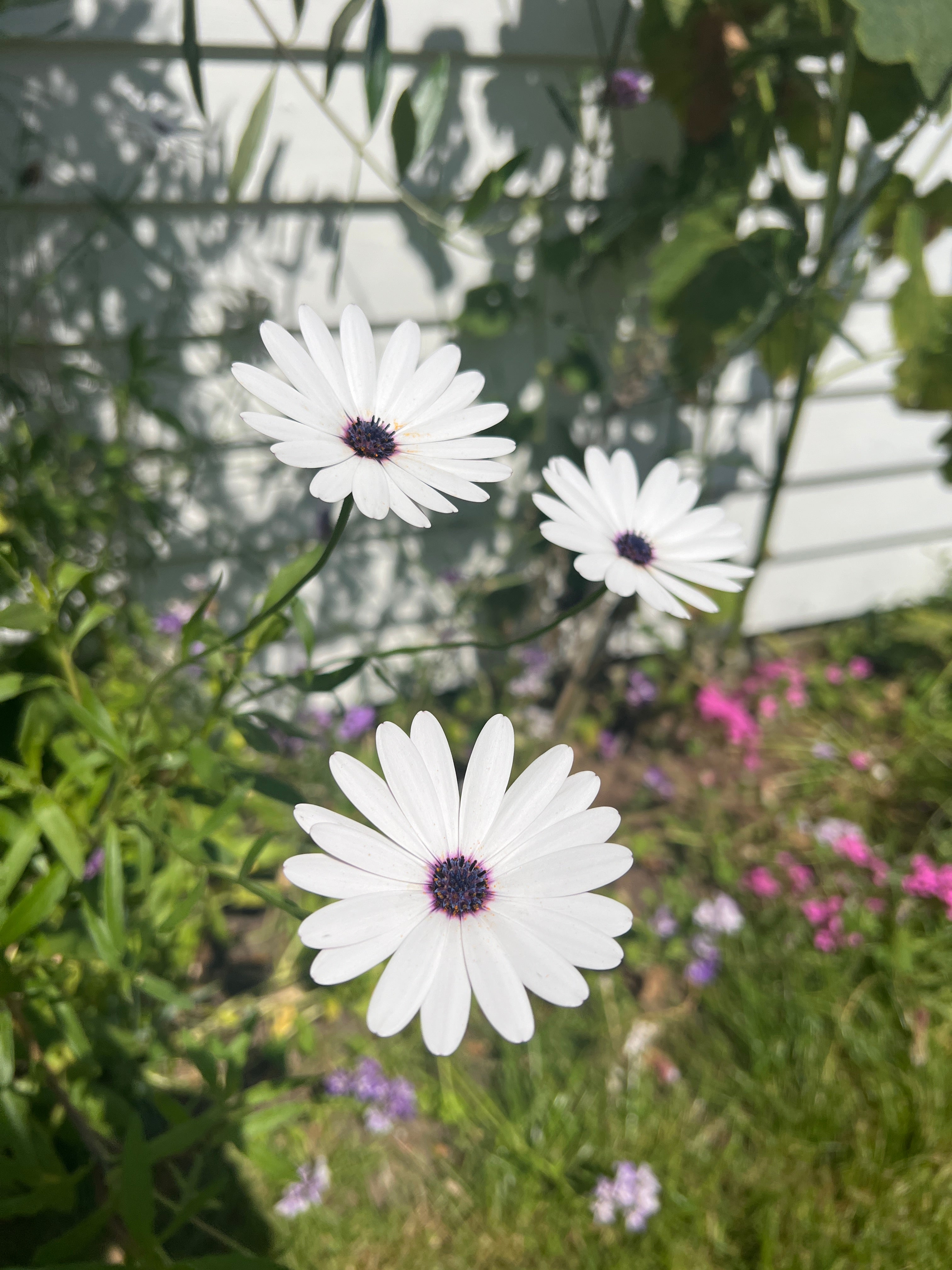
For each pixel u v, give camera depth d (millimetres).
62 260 442
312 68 451
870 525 720
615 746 603
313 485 190
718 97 481
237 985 447
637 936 491
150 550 468
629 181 527
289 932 448
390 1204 388
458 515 585
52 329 452
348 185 479
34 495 390
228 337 485
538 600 615
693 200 497
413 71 469
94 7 403
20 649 324
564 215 534
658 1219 375
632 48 506
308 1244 364
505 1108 416
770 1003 449
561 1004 162
